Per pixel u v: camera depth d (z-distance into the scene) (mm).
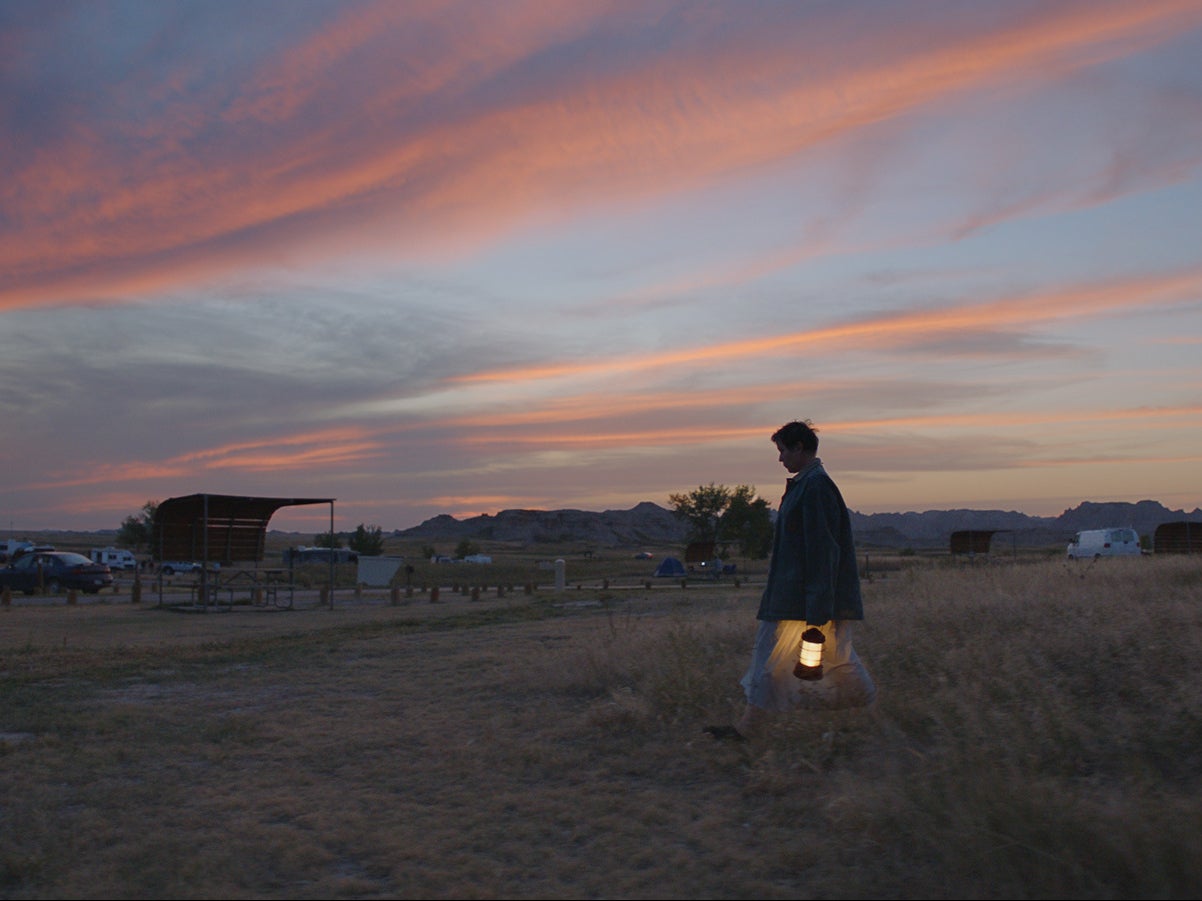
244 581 37906
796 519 5570
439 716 7082
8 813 4773
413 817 4551
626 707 6430
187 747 6215
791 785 4688
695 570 53875
